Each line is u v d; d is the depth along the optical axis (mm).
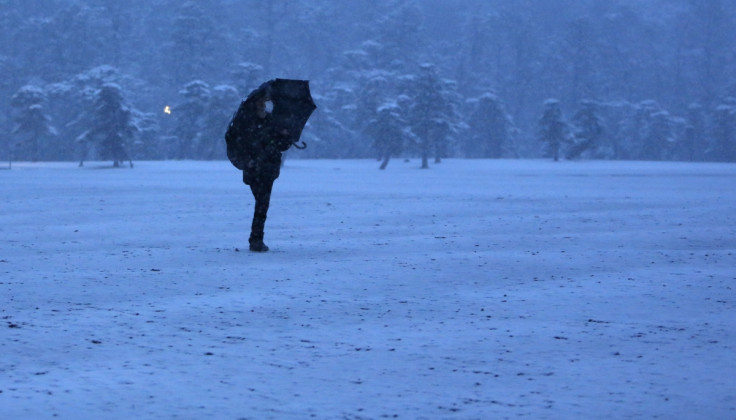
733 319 8562
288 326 8148
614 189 47062
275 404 5367
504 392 5738
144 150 157500
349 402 5438
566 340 7516
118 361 6547
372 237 17688
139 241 16828
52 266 12602
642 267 12781
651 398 5578
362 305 9383
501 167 126688
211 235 18234
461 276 11727
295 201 31438
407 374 6250
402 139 121125
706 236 17766
